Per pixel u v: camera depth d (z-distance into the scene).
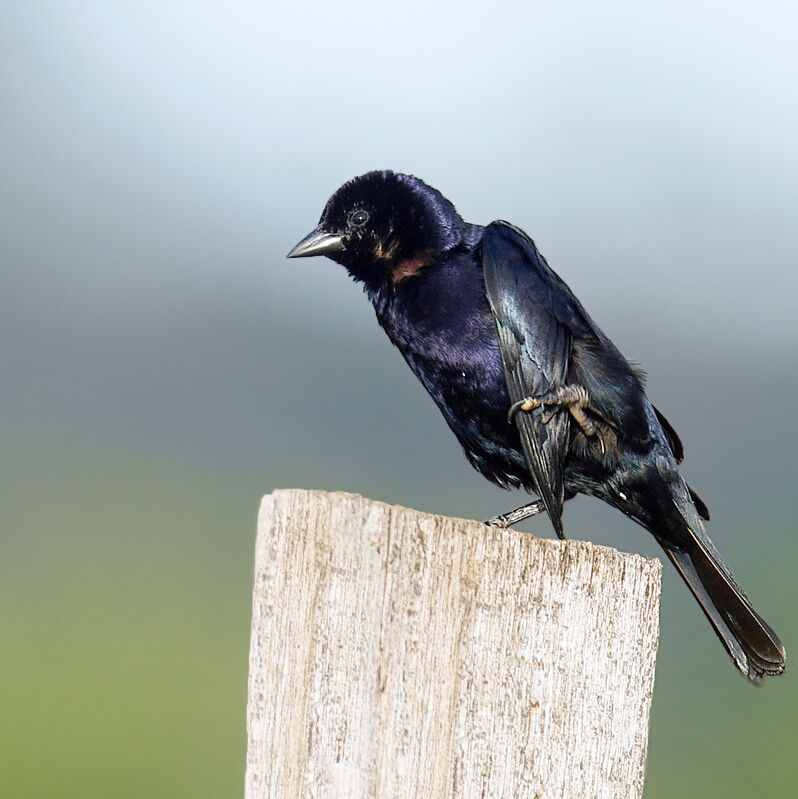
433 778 4.84
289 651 4.84
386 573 4.84
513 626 4.84
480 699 4.84
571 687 4.84
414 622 4.84
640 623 4.85
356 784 4.83
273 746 4.84
